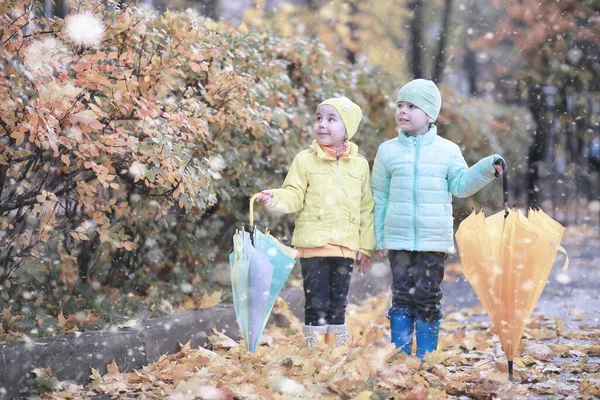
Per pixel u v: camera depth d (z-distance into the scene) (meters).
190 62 6.49
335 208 6.89
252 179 9.02
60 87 5.45
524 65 28.17
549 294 12.23
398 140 7.02
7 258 6.52
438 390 5.57
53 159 6.43
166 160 6.04
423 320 6.76
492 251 5.91
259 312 6.15
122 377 5.80
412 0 24.69
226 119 7.26
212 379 5.79
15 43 5.53
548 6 26.73
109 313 6.91
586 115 28.62
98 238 7.83
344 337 7.05
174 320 6.87
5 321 6.16
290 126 9.79
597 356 7.25
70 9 6.11
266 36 9.56
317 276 6.93
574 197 29.38
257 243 6.29
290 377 5.80
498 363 6.35
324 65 11.05
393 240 6.80
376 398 5.27
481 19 29.39
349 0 21.62
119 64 6.33
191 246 8.77
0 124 5.66
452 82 32.66
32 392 5.30
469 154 16.12
